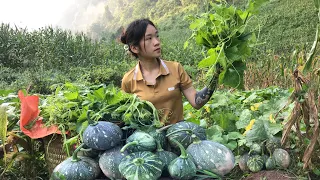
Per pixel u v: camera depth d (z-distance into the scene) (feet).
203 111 6.07
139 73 4.16
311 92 3.41
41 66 16.88
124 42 4.16
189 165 3.10
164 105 4.10
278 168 3.66
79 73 15.33
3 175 4.70
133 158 3.12
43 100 5.10
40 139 4.70
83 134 3.45
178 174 3.08
